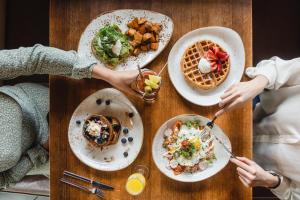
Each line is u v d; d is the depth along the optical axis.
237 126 1.22
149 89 1.14
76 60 1.15
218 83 1.20
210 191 1.23
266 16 1.65
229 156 1.20
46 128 1.38
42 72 1.17
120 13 1.21
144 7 1.22
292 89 1.20
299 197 1.20
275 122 1.21
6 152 1.10
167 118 1.23
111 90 1.21
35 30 1.68
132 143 1.22
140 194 1.23
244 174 1.15
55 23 1.22
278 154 1.20
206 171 1.21
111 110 1.23
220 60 1.19
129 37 1.22
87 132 1.17
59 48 1.23
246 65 1.23
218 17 1.22
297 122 1.15
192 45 1.21
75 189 1.24
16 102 1.12
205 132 1.21
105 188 1.23
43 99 1.42
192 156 1.20
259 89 1.16
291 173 1.18
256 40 1.67
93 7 1.22
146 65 1.22
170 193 1.23
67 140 1.24
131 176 1.19
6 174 1.23
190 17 1.22
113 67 1.22
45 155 1.34
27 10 1.67
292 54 1.66
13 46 1.68
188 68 1.20
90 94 1.23
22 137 1.27
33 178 1.62
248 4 1.21
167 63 1.22
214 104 1.21
